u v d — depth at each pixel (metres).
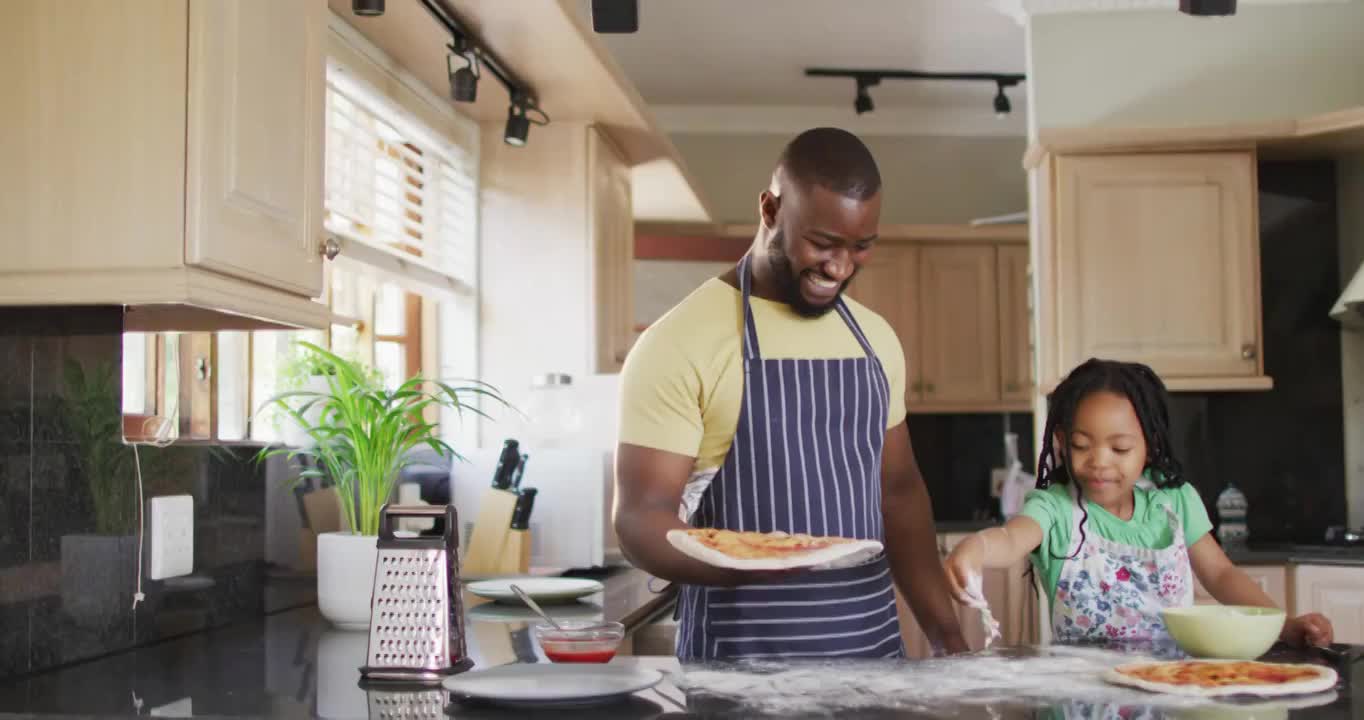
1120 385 2.03
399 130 3.15
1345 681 1.40
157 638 1.91
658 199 4.76
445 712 1.33
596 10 2.54
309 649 1.86
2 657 1.58
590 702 1.31
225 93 1.57
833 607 1.76
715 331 1.79
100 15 1.54
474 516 3.08
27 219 1.54
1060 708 1.26
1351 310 3.62
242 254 1.61
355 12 2.42
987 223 5.27
